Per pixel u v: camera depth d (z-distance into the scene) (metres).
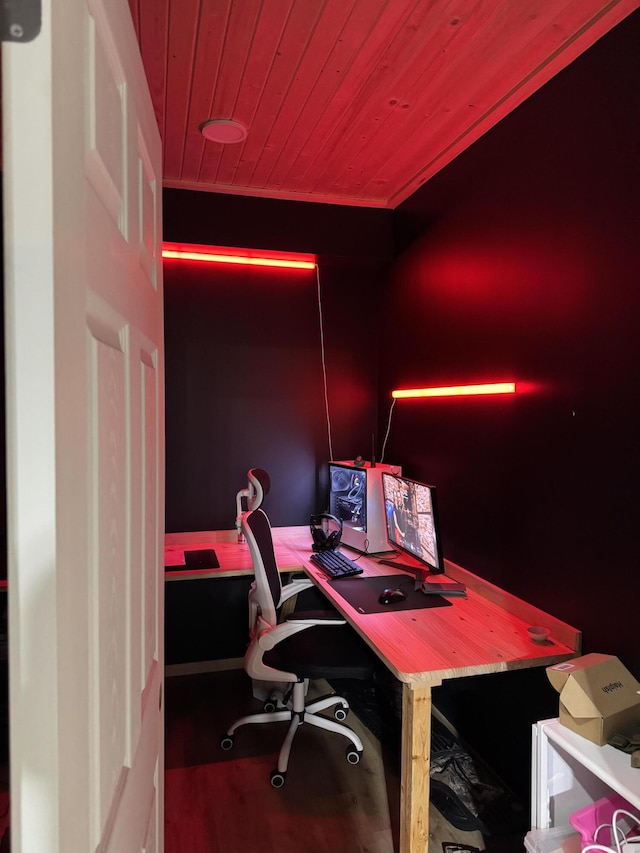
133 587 0.86
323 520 3.10
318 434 3.45
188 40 1.75
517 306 2.12
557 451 1.91
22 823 0.46
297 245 3.09
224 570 2.71
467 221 2.47
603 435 1.70
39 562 0.46
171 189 2.91
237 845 1.93
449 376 2.64
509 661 1.72
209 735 2.59
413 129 2.33
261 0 1.57
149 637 1.03
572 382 1.83
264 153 2.56
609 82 1.66
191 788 2.22
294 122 2.28
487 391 2.29
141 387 0.94
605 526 1.69
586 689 1.38
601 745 1.33
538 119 1.99
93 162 0.62
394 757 2.42
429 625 2.00
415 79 1.97
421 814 1.70
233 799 2.16
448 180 2.62
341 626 2.55
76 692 0.53
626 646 1.62
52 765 0.47
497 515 2.25
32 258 0.45
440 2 1.58
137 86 0.90
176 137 2.41
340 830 2.01
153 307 1.12
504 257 2.20
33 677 0.46
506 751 2.18
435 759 2.34
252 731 2.63
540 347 1.99
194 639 3.23
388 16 1.64
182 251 3.11
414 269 2.99
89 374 0.61
